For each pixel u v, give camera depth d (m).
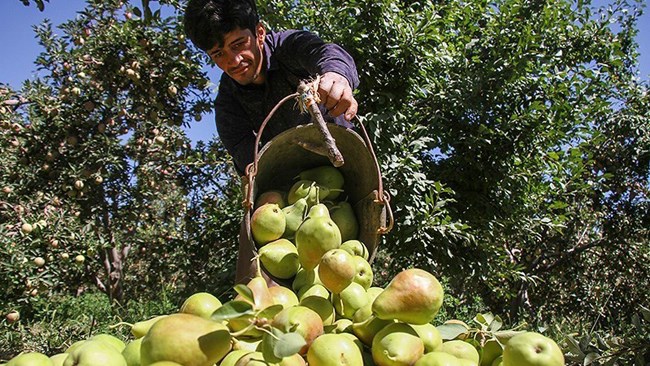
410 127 4.48
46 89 6.27
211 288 4.90
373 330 1.20
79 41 5.95
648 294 9.59
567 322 8.42
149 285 8.49
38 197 5.60
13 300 4.87
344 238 1.87
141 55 5.62
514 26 5.01
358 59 4.41
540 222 5.63
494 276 5.91
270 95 2.30
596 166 8.60
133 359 1.04
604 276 10.04
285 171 2.04
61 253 5.18
